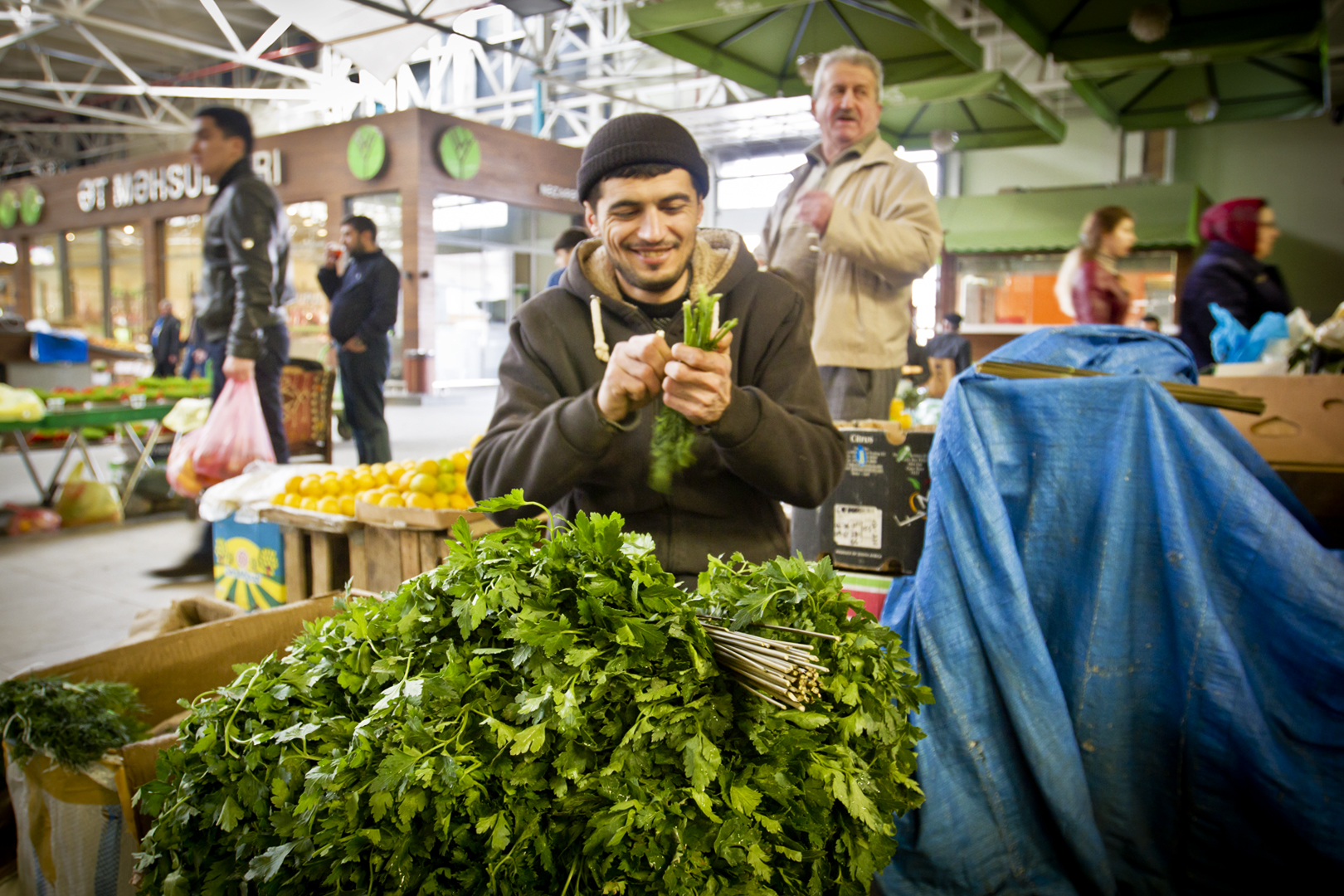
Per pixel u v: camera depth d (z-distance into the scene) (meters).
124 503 6.21
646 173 1.67
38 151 24.94
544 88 15.70
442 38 15.04
